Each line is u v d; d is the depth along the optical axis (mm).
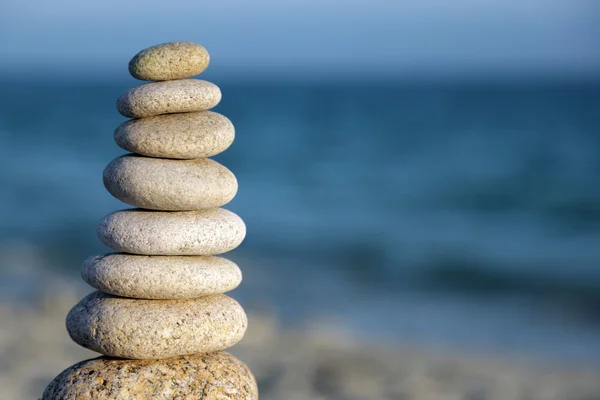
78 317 4918
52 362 10953
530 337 13367
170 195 4895
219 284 4965
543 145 40656
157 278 4805
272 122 56719
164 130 4949
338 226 23484
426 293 16422
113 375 4758
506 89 121438
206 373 4855
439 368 11562
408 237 22141
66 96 92500
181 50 5043
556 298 16094
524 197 28000
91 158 36500
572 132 46312
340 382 10695
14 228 22094
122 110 5098
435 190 29391
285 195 28453
